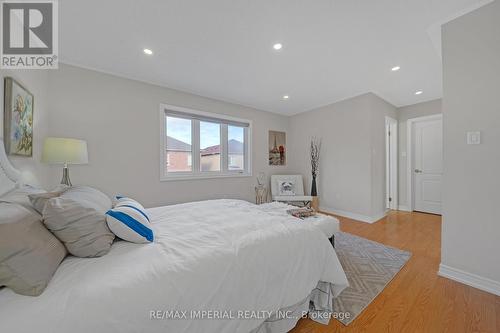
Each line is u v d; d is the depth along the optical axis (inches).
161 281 32.2
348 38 79.3
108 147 106.0
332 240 76.7
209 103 145.8
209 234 48.7
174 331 30.7
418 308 57.0
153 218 63.6
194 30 73.9
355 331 49.8
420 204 167.2
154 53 88.9
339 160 157.0
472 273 66.1
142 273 32.6
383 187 153.7
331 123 162.4
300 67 102.5
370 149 139.0
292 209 84.7
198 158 142.9
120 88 109.7
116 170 108.3
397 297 61.8
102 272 32.5
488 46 62.0
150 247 41.6
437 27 72.9
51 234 35.7
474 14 64.4
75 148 77.5
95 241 37.8
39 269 28.6
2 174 51.4
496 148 61.1
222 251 41.0
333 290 57.3
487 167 62.8
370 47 85.4
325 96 146.0
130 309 28.2
